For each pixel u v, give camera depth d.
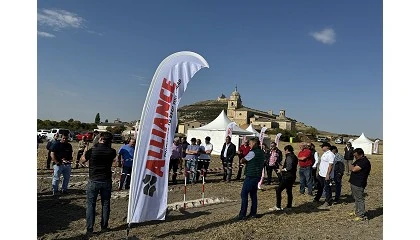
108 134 7.32
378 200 12.27
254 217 9.11
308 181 12.95
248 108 132.88
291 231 7.90
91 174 7.21
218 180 16.48
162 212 7.03
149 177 6.82
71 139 46.03
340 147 63.09
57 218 8.59
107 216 7.54
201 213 9.67
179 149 15.02
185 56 7.43
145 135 6.78
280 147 52.78
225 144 16.44
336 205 11.14
